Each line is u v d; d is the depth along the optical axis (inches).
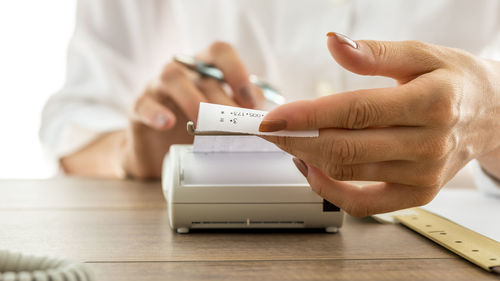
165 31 57.3
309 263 17.2
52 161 48.8
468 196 30.8
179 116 39.8
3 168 78.0
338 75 49.6
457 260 17.7
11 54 76.5
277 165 22.6
